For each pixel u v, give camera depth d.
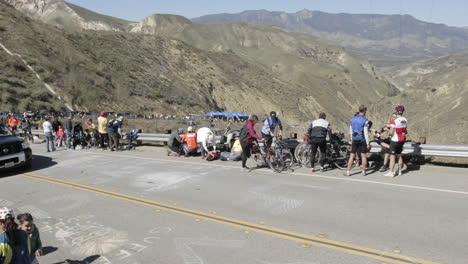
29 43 48.59
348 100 175.25
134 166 11.55
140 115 46.22
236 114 62.56
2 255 3.68
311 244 5.29
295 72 189.62
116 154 14.29
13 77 39.88
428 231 5.58
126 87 56.31
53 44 54.44
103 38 72.75
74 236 5.97
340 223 6.04
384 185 8.23
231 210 6.91
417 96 120.88
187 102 65.94
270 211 6.77
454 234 5.44
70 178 10.12
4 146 10.62
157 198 7.87
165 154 13.93
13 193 8.77
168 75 74.38
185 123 30.00
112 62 64.19
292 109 102.44
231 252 5.14
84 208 7.36
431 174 9.18
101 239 5.79
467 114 72.75
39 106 38.34
